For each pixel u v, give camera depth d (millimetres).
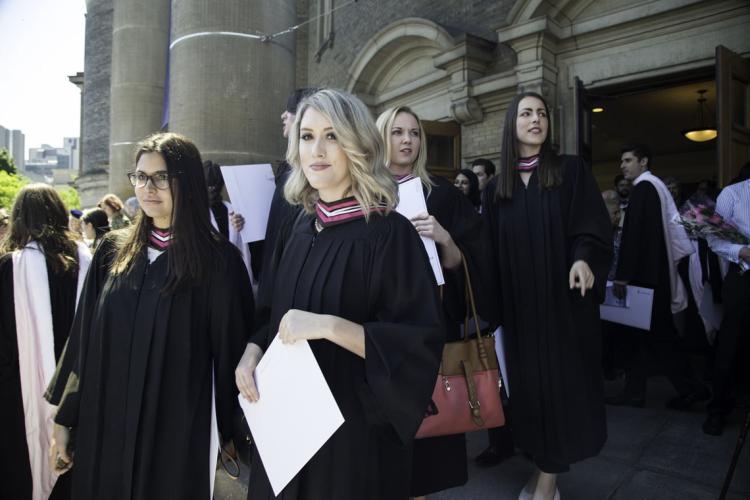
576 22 5395
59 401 1755
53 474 2199
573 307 2240
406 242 1346
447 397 1983
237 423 1688
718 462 2676
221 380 1656
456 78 6352
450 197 2281
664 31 4844
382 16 7906
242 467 2713
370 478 1305
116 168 10484
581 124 5223
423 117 7371
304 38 10172
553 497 2297
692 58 4648
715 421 3012
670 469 2639
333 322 1229
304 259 1405
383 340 1226
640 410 3471
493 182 2572
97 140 17266
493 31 6281
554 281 2250
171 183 1633
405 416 1227
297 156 1455
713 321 3408
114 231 1856
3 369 2178
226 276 1674
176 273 1585
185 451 1546
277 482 1272
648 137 11336
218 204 3309
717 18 4504
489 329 2361
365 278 1315
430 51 7105
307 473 1297
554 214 2277
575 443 2174
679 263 3762
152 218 1739
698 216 2881
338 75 8977
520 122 2355
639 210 3383
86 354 1684
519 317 2309
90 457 1578
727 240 2824
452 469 2164
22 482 2172
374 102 8242
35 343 2182
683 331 3861
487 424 1997
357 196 1354
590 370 2246
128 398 1550
